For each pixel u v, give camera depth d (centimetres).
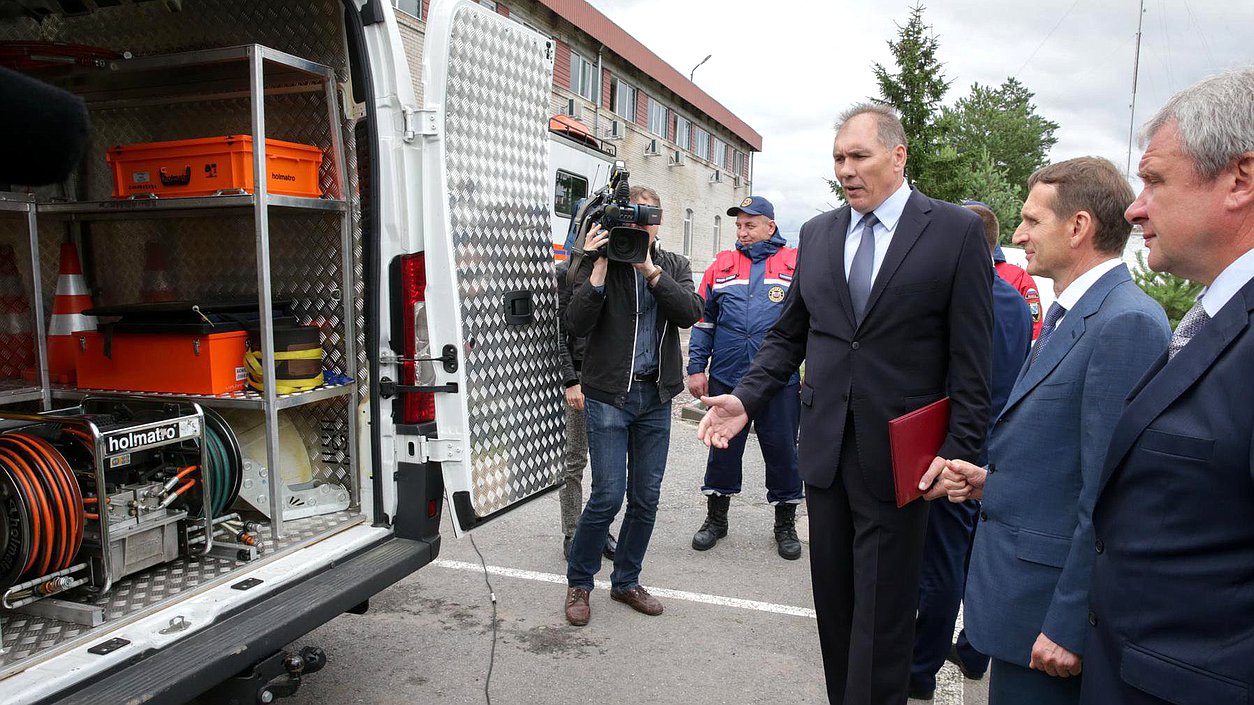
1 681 182
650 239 338
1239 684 117
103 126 344
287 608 233
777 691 302
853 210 241
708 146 3091
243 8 302
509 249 304
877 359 230
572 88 1972
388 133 277
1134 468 133
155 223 339
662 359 340
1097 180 177
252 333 297
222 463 274
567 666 316
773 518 511
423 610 365
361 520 293
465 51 279
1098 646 142
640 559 366
